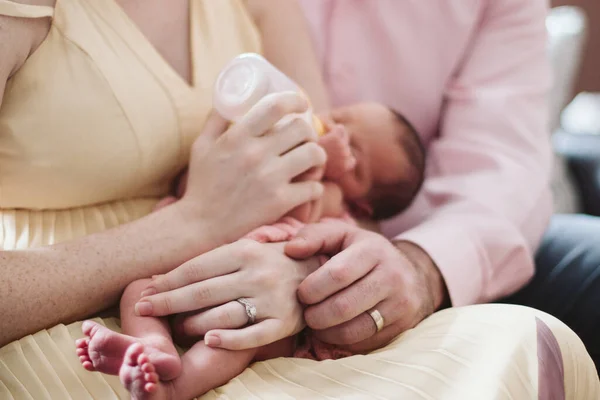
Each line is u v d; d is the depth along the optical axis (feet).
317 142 2.93
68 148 2.69
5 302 2.28
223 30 3.33
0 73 2.47
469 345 2.26
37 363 2.24
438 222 3.48
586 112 6.94
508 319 2.39
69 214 2.88
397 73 4.46
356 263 2.42
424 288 2.77
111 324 2.53
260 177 2.69
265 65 2.78
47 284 2.38
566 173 5.71
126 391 2.19
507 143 4.13
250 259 2.39
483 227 3.45
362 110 3.82
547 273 3.83
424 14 4.29
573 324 3.67
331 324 2.39
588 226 4.03
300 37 3.85
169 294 2.33
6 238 2.72
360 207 3.93
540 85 4.32
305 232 2.60
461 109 4.38
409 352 2.28
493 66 4.33
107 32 2.84
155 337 2.20
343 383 2.17
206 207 2.74
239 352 2.29
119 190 2.94
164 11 3.10
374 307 2.47
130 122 2.81
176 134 3.00
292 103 2.68
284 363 2.36
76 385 2.19
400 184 3.84
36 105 2.64
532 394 2.07
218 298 2.34
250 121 2.68
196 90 3.10
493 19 4.39
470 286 3.23
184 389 2.14
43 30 2.70
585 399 2.48
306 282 2.38
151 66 2.92
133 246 2.60
